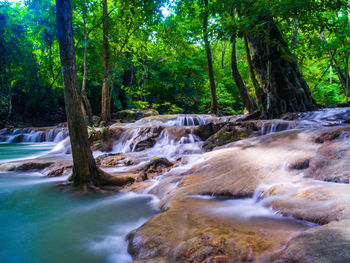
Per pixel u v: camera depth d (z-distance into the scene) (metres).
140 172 5.56
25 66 23.53
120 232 2.81
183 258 1.78
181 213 2.70
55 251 2.41
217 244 1.81
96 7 17.11
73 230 2.90
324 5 6.56
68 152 10.45
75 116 4.68
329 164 3.45
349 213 1.95
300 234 1.72
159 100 30.69
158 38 19.11
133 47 18.33
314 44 13.71
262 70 10.66
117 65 18.19
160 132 9.62
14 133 18.12
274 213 2.54
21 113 23.70
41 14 21.97
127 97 26.52
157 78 27.81
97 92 25.91
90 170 4.82
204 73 28.92
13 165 6.77
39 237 2.73
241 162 4.34
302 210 2.32
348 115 8.38
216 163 4.65
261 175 3.63
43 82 25.48
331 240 1.50
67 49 4.46
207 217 2.54
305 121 7.66
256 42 10.55
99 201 3.99
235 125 8.01
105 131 10.58
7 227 3.01
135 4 8.84
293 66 10.77
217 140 7.86
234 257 1.65
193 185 3.76
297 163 3.66
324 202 2.35
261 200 2.95
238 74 13.28
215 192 3.38
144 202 3.88
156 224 2.42
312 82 20.64
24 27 22.92
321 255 1.36
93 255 2.31
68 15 4.43
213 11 7.47
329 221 2.00
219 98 27.05
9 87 22.12
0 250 2.44
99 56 20.97
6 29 21.34
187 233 2.14
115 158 7.54
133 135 9.96
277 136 5.58
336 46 13.78
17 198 4.19
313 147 4.29
